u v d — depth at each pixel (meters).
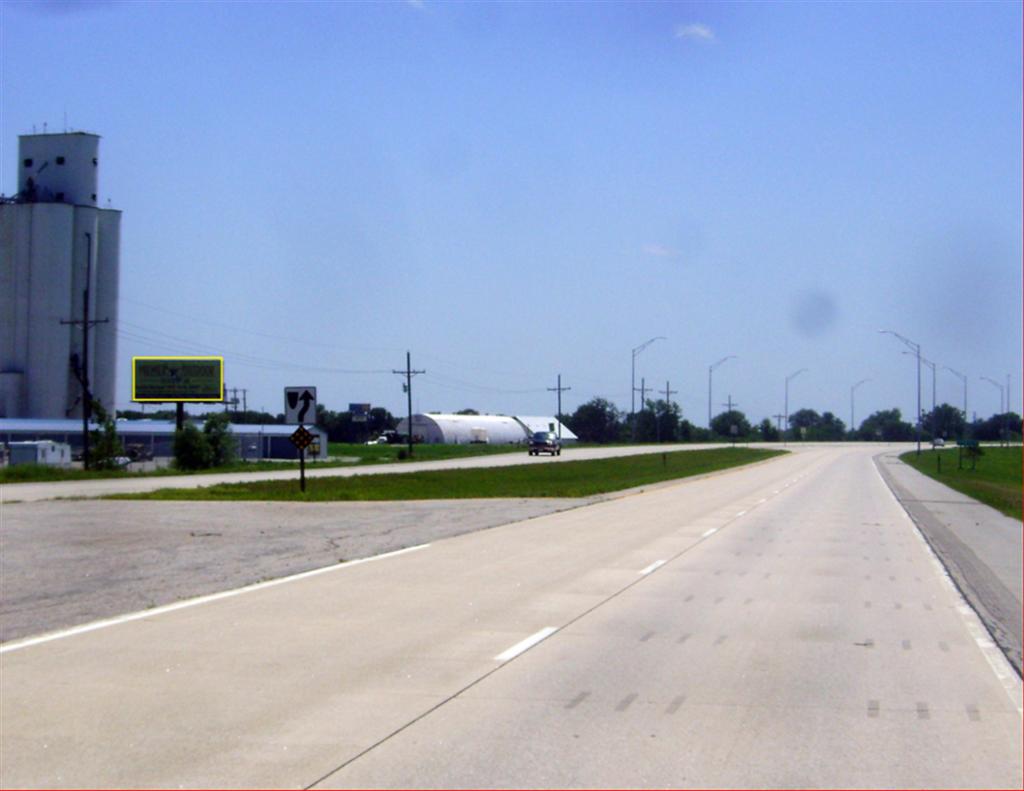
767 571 18.05
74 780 6.69
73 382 85.69
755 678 9.70
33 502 34.44
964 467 88.56
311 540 22.38
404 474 58.72
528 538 23.39
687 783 6.70
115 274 88.69
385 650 10.77
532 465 73.81
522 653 10.70
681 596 14.88
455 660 10.32
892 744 7.60
